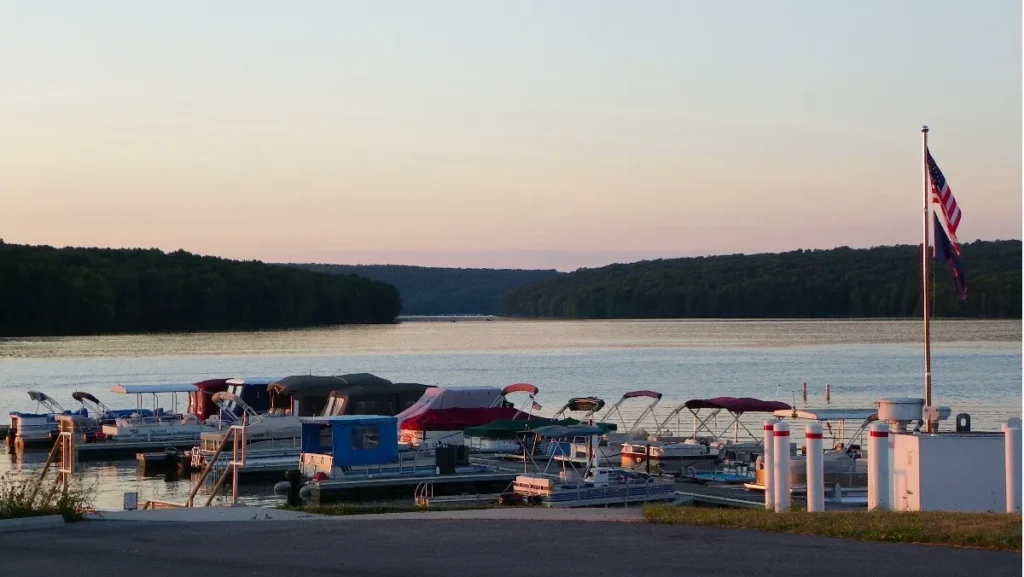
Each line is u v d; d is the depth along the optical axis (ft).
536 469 126.11
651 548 53.52
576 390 311.68
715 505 106.01
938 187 114.11
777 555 50.96
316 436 129.18
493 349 570.46
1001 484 70.49
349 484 120.78
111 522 66.85
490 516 68.90
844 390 302.66
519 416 161.99
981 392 288.30
